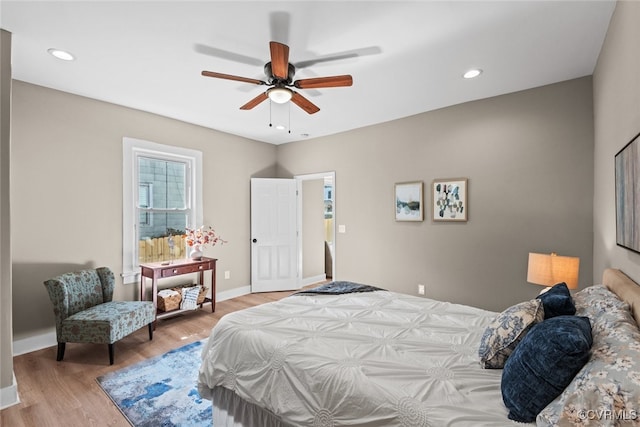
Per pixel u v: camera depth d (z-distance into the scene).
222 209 4.73
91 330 2.68
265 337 1.79
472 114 3.51
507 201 3.30
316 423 1.38
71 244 3.21
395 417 1.19
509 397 1.15
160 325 3.66
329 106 3.67
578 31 2.15
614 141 2.00
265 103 3.58
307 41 2.28
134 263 3.73
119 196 3.58
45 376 2.49
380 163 4.32
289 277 5.37
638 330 1.14
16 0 1.83
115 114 3.55
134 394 2.26
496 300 3.40
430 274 3.88
